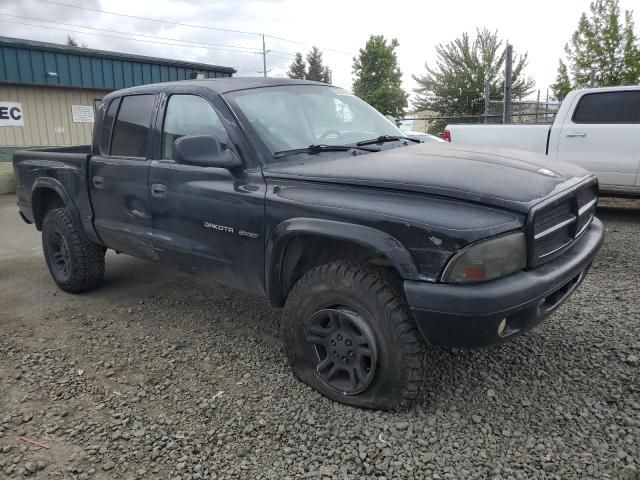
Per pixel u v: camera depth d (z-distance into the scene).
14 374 3.42
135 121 4.07
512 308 2.39
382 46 36.41
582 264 2.86
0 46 11.55
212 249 3.45
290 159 3.23
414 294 2.46
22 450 2.64
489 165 2.86
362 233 2.60
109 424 2.84
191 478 2.41
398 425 2.72
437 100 30.36
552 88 23.50
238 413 2.90
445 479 2.36
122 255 6.27
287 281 3.18
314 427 2.76
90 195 4.45
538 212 2.47
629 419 2.71
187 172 3.52
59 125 13.05
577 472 2.37
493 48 28.48
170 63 14.55
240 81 3.74
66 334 4.05
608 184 7.31
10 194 12.30
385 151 3.34
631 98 7.06
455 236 2.36
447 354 3.45
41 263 6.20
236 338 3.89
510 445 2.56
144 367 3.47
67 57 12.62
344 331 2.87
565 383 3.09
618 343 3.54
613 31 20.88
